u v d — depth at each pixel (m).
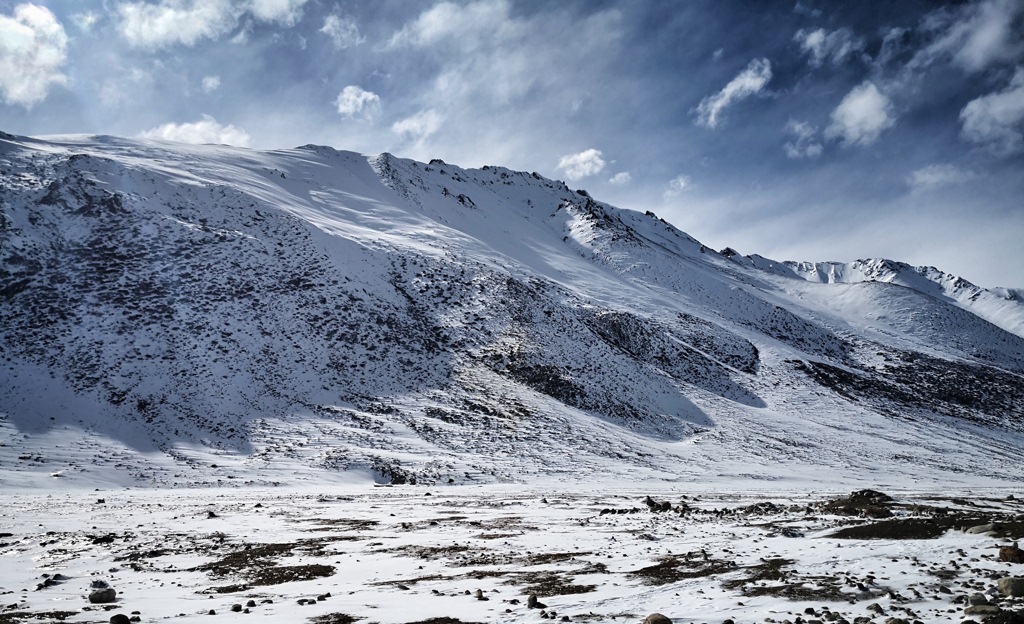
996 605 7.71
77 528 17.59
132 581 11.55
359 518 20.11
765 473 40.69
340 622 8.08
